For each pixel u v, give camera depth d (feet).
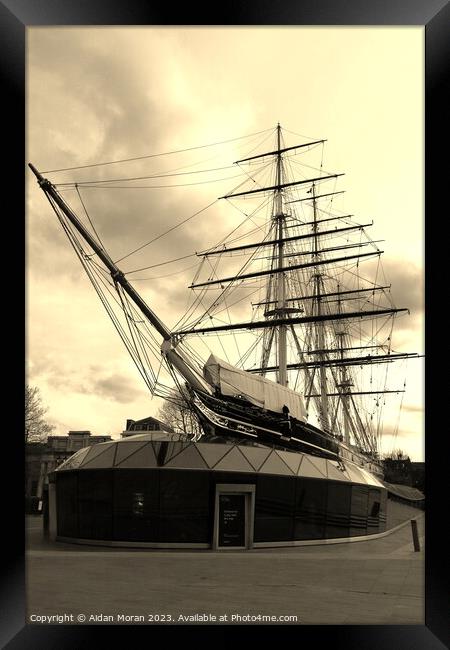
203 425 95.61
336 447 119.55
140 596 45.01
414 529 77.25
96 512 78.95
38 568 58.13
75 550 74.13
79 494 80.84
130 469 78.28
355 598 45.24
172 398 99.50
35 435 144.87
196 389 93.09
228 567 60.70
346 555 73.05
